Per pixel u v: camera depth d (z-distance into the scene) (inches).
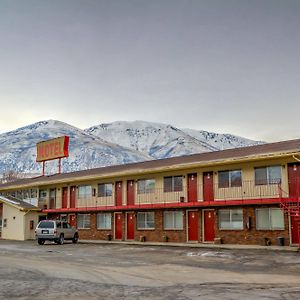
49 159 2166.6
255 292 451.5
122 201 1505.9
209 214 1250.6
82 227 1641.2
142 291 466.0
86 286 504.4
